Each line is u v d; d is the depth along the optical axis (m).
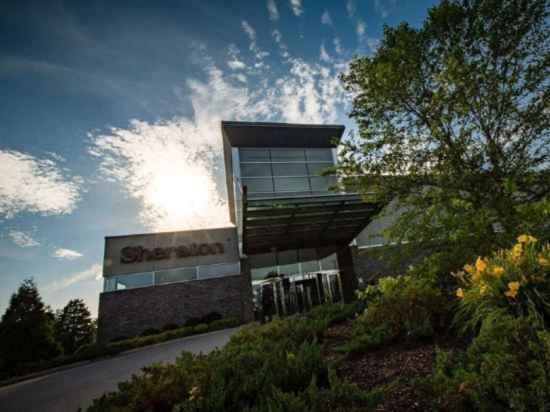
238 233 20.77
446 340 4.00
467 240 4.49
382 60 5.44
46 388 8.35
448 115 4.96
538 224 3.90
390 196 5.68
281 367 3.52
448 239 4.77
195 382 3.64
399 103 5.52
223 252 20.44
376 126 5.73
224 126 22.02
